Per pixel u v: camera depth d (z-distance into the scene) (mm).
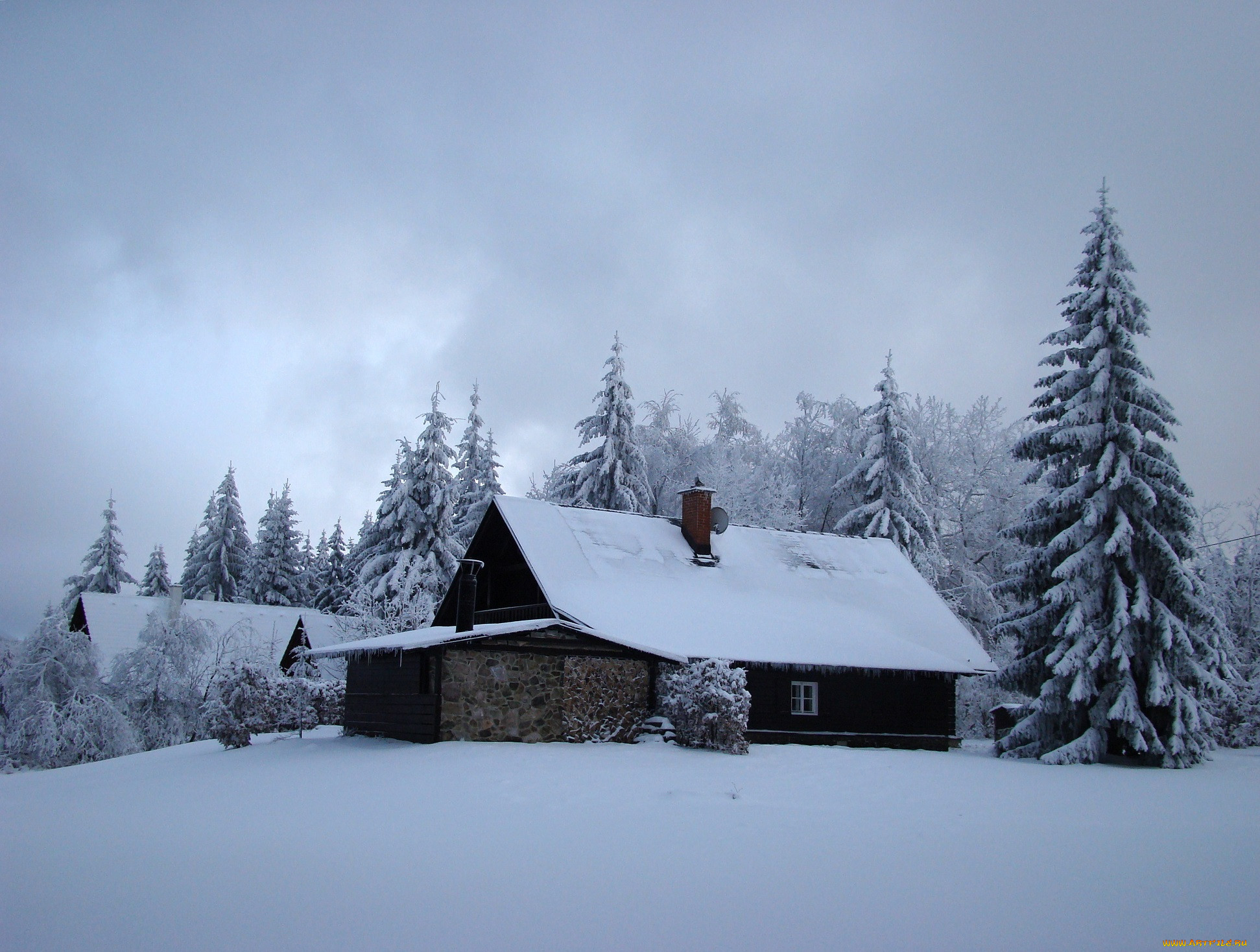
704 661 19531
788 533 29969
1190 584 20922
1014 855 9016
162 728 28500
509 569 25641
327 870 8055
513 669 18875
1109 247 22703
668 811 11281
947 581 39688
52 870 8227
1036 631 23000
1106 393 22109
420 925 6496
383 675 20797
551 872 8008
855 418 43844
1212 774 18141
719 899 7188
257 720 21312
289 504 63156
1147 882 7984
